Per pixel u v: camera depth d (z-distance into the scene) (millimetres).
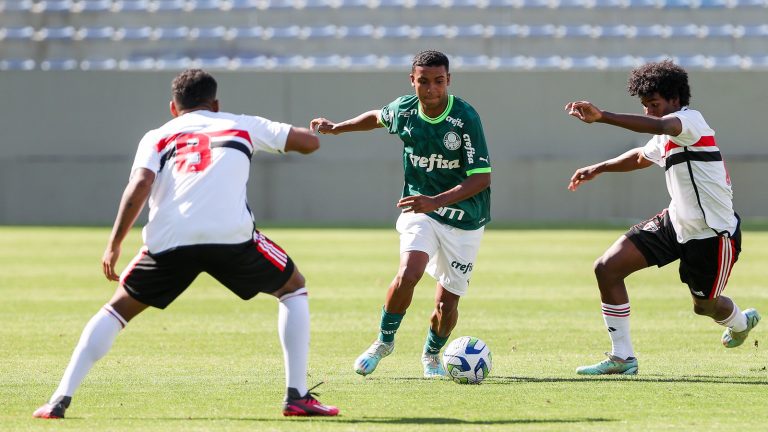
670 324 32594
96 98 90688
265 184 90750
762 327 31453
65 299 39250
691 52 103312
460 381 22047
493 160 90125
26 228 81125
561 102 89750
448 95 23000
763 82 89125
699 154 22641
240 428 17156
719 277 23406
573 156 89750
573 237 69875
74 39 105000
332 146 90750
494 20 105312
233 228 17500
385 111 24031
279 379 22797
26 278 46406
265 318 34344
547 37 103688
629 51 103375
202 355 26703
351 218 90875
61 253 58844
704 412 18734
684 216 23031
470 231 23219
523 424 17594
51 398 18516
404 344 28969
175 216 17469
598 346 28375
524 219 89875
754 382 22156
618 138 89562
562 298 39406
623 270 23516
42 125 90688
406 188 24109
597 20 105125
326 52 104562
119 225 17438
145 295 17891
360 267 50750
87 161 90688
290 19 106375
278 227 80375
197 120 18188
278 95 90312
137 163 17750
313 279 45688
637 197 89438
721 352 27141
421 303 38781
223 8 106438
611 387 21531
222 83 90188
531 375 23516
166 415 18422
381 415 18438
